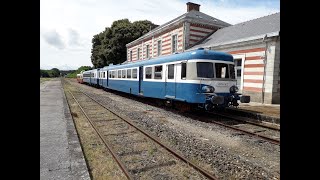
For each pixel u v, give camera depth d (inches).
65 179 172.9
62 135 294.4
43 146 248.5
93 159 233.0
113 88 979.3
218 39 828.6
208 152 253.3
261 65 599.2
